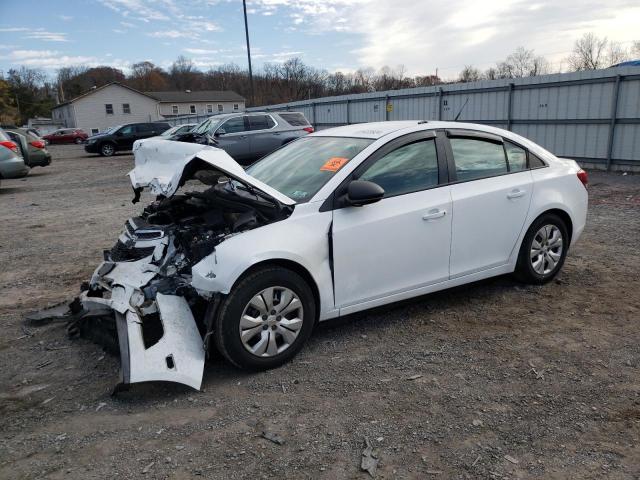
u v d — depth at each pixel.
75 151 36.84
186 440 2.89
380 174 4.06
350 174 3.94
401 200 4.07
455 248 4.36
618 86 12.77
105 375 3.65
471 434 2.87
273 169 4.57
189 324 3.53
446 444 2.79
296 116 16.06
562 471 2.56
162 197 4.36
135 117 70.12
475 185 4.45
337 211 3.83
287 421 3.04
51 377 3.65
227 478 2.58
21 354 4.01
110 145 29.45
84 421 3.11
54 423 3.10
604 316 4.37
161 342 3.34
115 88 68.19
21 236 8.45
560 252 5.11
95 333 3.94
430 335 4.12
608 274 5.39
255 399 3.29
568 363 3.61
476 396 3.24
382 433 2.90
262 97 69.06
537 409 3.08
